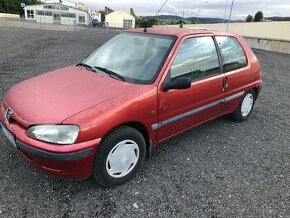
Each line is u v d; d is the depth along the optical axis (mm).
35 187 3061
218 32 4457
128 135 3061
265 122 5473
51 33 24062
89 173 2889
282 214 2961
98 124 2756
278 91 8047
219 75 4238
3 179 3145
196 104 3891
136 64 3646
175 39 3727
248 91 5094
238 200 3117
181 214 2844
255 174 3648
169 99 3428
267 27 27469
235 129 4984
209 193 3189
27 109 2920
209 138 4543
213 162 3840
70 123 2676
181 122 3764
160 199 3029
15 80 6957
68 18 66625
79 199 2941
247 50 5039
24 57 10359
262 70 11445
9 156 3570
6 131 3039
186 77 3389
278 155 4211
